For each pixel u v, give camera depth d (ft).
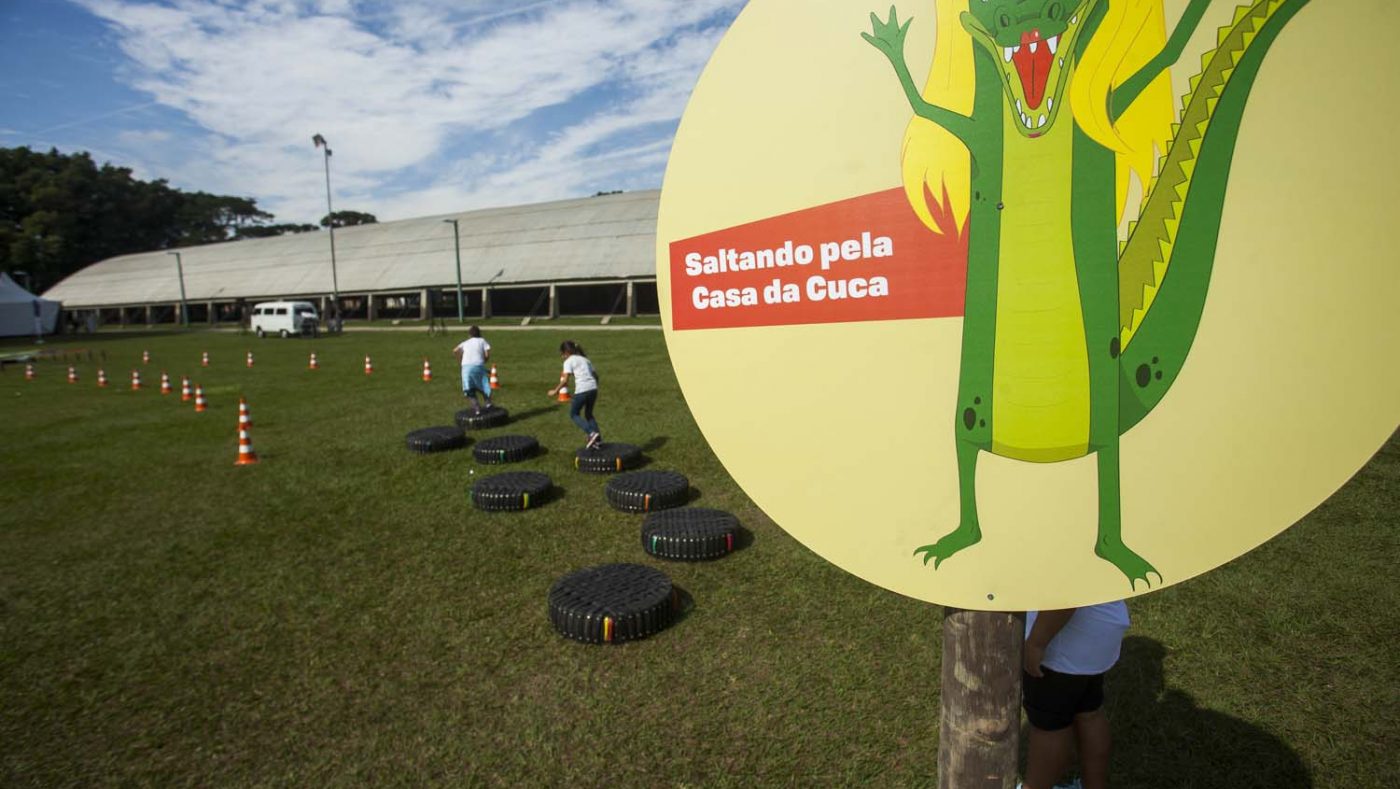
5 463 28.53
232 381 55.21
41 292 233.76
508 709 10.96
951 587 4.20
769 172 4.21
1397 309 3.61
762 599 14.35
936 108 3.90
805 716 10.53
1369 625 12.34
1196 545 3.92
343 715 10.91
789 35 4.11
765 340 4.36
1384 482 19.08
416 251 157.07
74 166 251.39
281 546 18.24
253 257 184.34
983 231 3.90
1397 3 3.46
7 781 9.59
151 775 9.68
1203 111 3.66
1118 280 3.79
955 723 4.73
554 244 140.56
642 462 25.48
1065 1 3.70
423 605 14.60
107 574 16.66
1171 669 11.39
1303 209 3.65
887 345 4.10
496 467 25.45
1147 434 3.87
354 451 28.78
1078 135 3.76
